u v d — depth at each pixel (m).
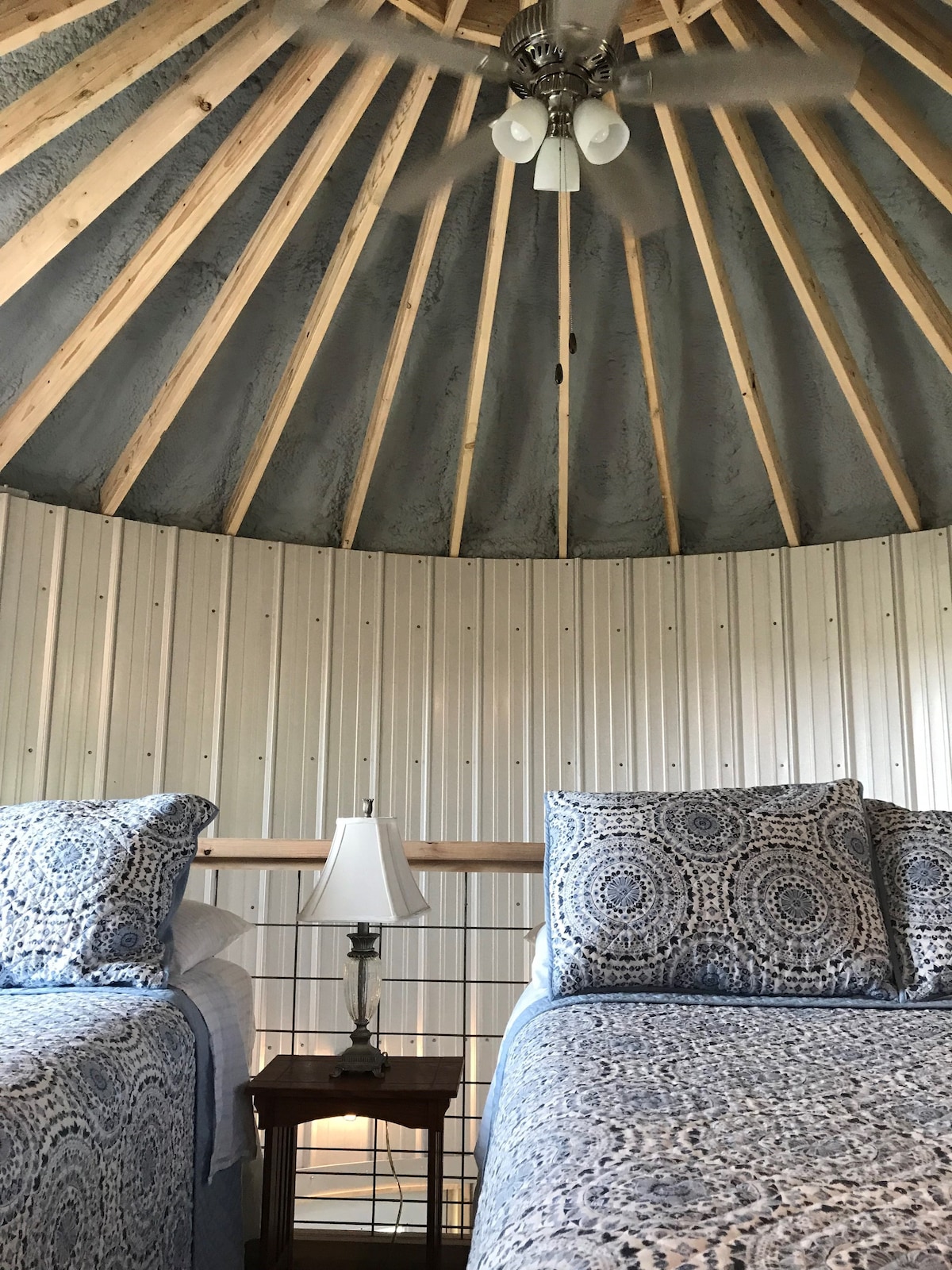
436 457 4.53
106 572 4.18
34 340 3.70
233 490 4.43
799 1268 0.71
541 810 4.56
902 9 2.71
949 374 3.96
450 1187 3.91
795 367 4.11
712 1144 0.99
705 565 4.70
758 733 4.51
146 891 2.06
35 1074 1.36
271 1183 2.03
